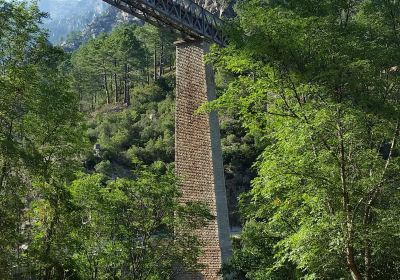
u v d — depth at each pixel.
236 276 18.20
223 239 23.55
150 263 15.52
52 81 14.00
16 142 12.25
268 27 11.08
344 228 10.06
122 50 60.88
